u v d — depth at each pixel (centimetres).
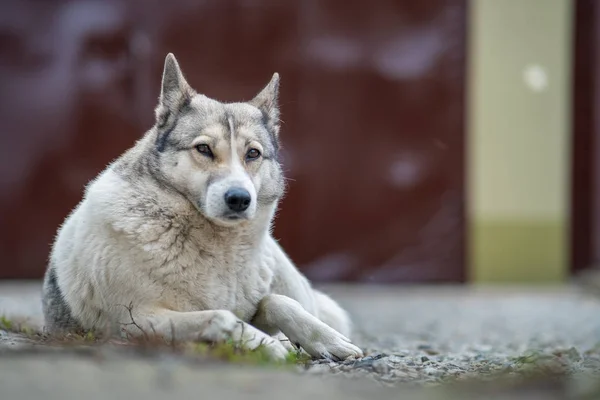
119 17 1833
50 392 526
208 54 1856
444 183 1955
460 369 764
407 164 1938
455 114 1955
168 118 802
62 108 1825
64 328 809
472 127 1978
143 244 746
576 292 1916
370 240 1930
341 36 1906
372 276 1930
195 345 688
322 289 1869
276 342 719
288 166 1895
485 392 600
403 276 1942
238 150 788
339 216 1919
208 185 759
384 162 1931
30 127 1822
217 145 778
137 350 647
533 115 2027
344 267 1923
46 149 1823
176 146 777
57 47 1823
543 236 2041
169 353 649
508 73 2009
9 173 1819
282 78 1886
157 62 1842
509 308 1634
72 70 1827
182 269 755
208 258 766
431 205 1950
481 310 1596
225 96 1864
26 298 1535
